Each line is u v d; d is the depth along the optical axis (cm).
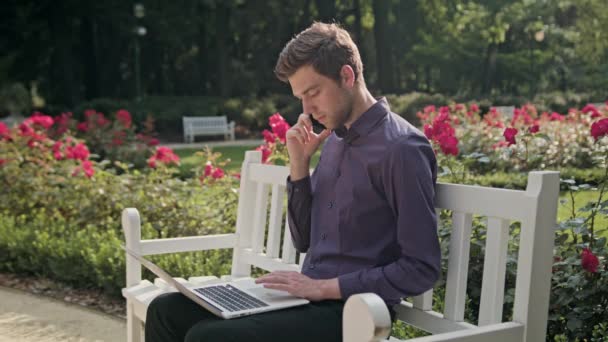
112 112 2138
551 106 2527
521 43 3744
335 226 238
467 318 333
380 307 161
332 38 227
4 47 2861
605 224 496
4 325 432
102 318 447
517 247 344
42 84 3269
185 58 3734
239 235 342
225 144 2012
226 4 3034
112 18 2806
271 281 228
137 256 262
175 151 1719
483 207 221
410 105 2281
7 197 663
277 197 320
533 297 205
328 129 240
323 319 216
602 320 304
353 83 228
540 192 203
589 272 307
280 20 3419
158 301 249
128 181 601
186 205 541
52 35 2869
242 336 205
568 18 3691
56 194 629
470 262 349
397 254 229
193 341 209
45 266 538
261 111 2392
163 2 2991
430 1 3403
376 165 221
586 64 3775
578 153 866
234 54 3669
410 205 212
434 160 225
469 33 3381
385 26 3183
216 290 246
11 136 734
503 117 1126
